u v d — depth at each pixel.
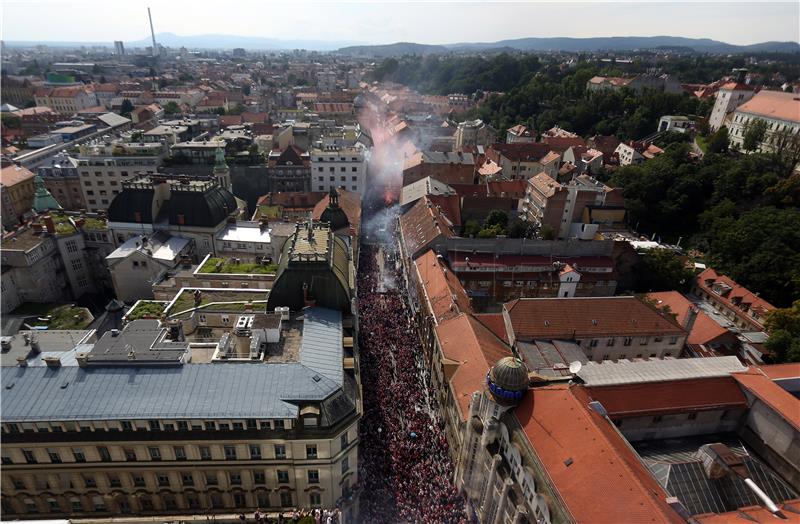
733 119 198.75
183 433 57.69
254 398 59.03
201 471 61.19
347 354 71.19
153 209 117.19
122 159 167.00
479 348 80.12
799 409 55.03
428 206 146.38
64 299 119.88
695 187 159.25
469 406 68.81
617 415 56.59
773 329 100.88
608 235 149.75
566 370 67.31
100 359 61.50
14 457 58.34
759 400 58.16
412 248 128.62
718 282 122.06
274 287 77.50
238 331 69.19
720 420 60.69
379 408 84.62
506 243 123.38
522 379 56.91
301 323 73.38
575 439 49.34
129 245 111.25
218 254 118.25
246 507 64.56
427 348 100.38
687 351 98.25
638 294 119.94
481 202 156.00
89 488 61.62
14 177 162.00
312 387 60.75
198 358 66.75
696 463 54.44
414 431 80.81
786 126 170.88
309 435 58.62
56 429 56.75
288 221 137.25
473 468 65.25
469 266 118.25
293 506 64.81
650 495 42.00
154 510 63.94
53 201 135.00
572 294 120.75
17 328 99.69
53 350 68.19
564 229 153.62
